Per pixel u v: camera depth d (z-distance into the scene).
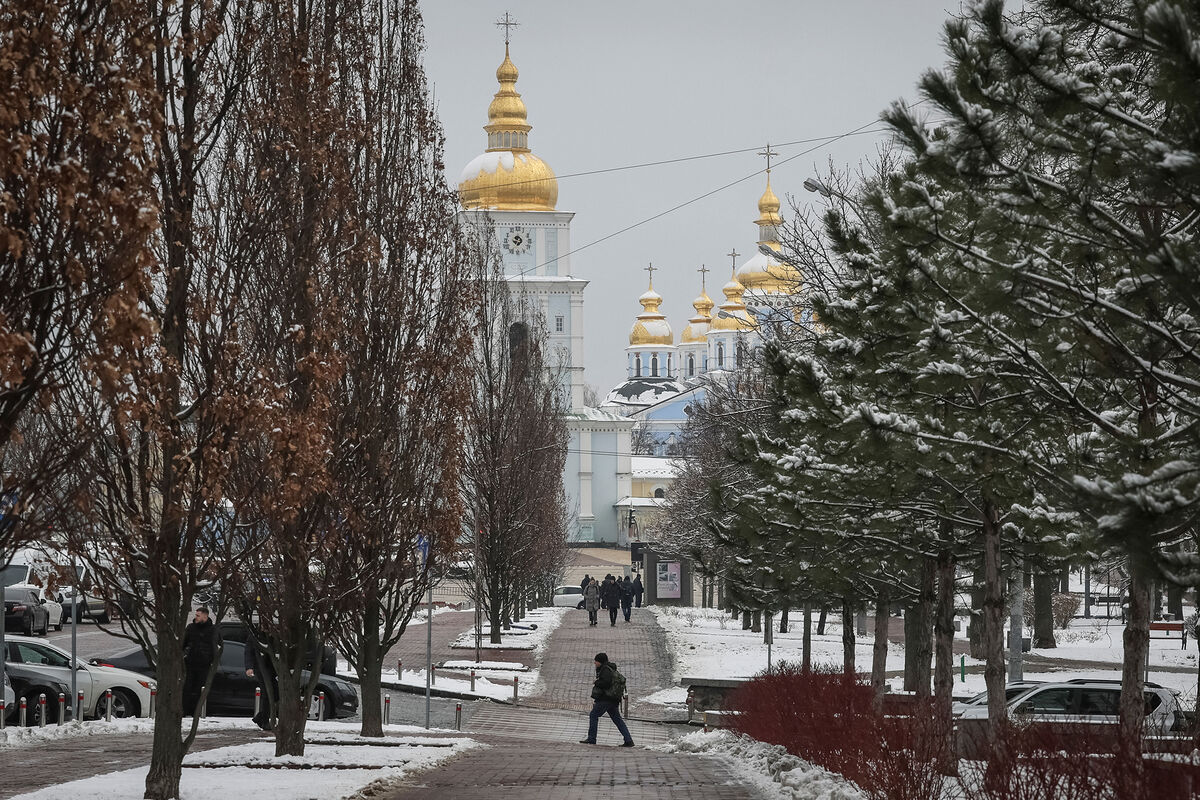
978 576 43.50
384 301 34.25
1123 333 17.50
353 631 38.94
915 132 17.45
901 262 20.59
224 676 46.16
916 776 22.16
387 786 27.67
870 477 25.95
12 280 16.94
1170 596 12.97
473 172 193.38
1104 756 17.56
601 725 53.16
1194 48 12.32
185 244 23.17
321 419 24.03
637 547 141.75
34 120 16.91
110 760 31.94
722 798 26.02
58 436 18.84
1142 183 13.61
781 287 51.16
